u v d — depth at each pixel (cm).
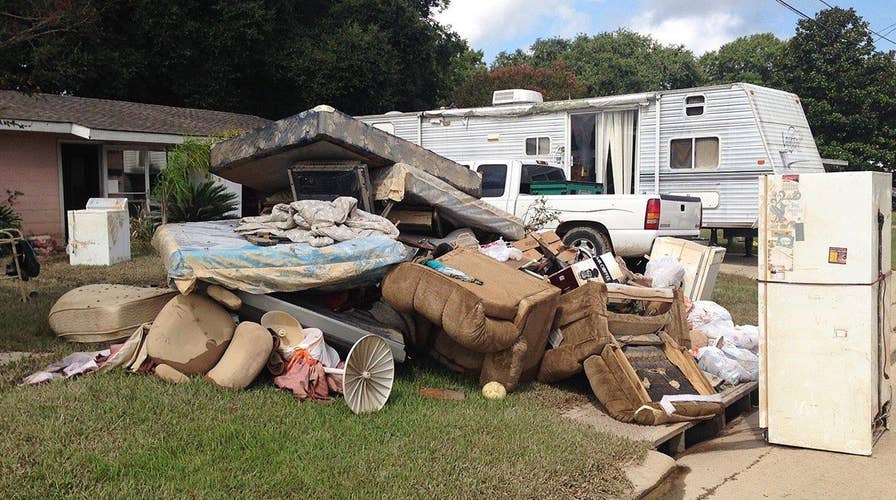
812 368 513
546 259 712
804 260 511
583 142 1485
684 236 1157
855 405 502
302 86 2488
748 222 1340
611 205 1107
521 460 423
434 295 533
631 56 5397
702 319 705
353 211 614
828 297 505
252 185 815
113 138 1435
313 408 475
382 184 689
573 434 472
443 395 531
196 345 508
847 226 497
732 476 476
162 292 634
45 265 1134
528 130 1526
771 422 531
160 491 352
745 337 678
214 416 446
